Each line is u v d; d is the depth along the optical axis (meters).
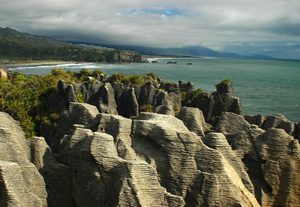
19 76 105.94
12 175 29.77
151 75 110.50
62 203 35.44
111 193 31.95
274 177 40.44
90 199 32.75
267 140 41.19
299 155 40.59
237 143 41.56
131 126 36.66
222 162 35.06
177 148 34.97
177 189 34.47
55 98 69.75
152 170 31.72
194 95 81.12
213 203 34.06
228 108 73.94
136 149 35.59
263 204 39.97
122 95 73.00
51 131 61.94
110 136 33.28
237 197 34.91
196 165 35.03
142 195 31.19
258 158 40.97
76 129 36.66
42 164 36.06
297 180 40.44
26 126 62.03
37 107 69.25
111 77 103.38
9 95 71.44
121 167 31.88
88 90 75.38
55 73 103.94
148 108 71.56
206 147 35.31
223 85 77.62
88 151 33.06
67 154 37.50
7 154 32.31
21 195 30.08
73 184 34.16
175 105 79.50
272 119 53.12
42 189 33.06
